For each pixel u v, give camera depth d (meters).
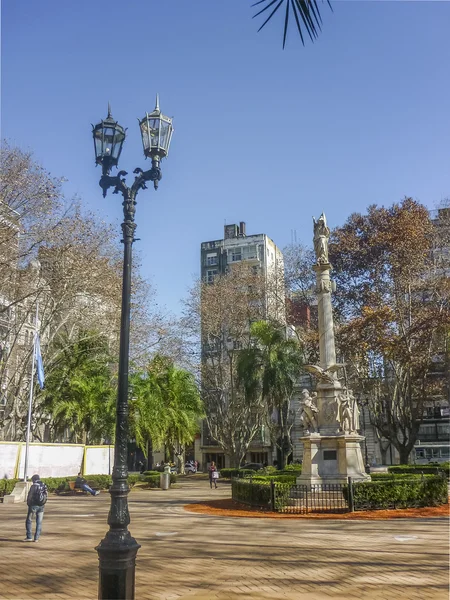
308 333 43.72
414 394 41.88
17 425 34.44
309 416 23.80
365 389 40.97
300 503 19.97
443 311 35.91
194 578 9.42
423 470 35.31
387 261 40.34
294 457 59.72
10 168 28.77
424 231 40.16
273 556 11.25
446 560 10.55
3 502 25.08
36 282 32.22
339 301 42.25
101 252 33.66
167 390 46.72
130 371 41.84
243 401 47.41
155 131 9.59
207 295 49.75
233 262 76.31
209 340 51.97
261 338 40.38
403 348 36.22
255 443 65.62
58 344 39.12
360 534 14.01
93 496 29.62
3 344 35.56
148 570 10.07
